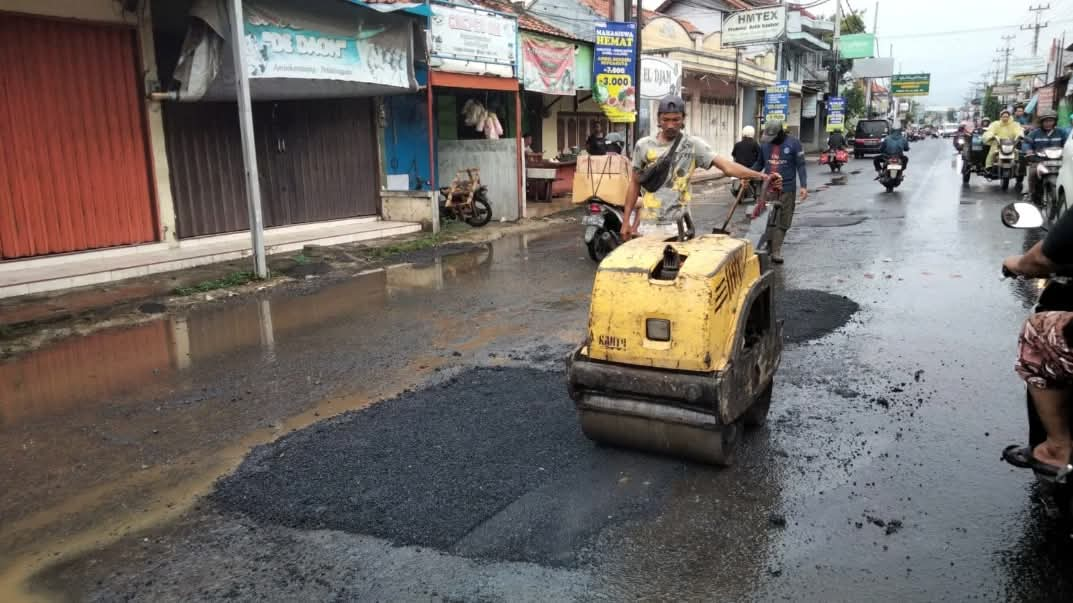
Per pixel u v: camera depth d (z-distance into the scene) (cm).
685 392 379
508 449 441
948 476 398
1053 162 1174
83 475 434
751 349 425
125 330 755
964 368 561
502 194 1540
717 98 3291
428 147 1484
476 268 1048
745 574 319
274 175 1238
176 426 503
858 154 3947
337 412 516
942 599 299
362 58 1136
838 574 317
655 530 354
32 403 556
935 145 5400
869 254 1030
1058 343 305
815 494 384
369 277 1002
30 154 930
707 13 3978
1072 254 297
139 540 361
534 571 324
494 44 1434
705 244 418
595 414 417
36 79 927
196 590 319
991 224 1248
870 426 465
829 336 652
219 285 920
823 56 5184
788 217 988
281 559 339
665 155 496
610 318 398
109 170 1008
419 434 467
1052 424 323
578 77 1838
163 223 1071
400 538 351
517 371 586
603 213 1021
